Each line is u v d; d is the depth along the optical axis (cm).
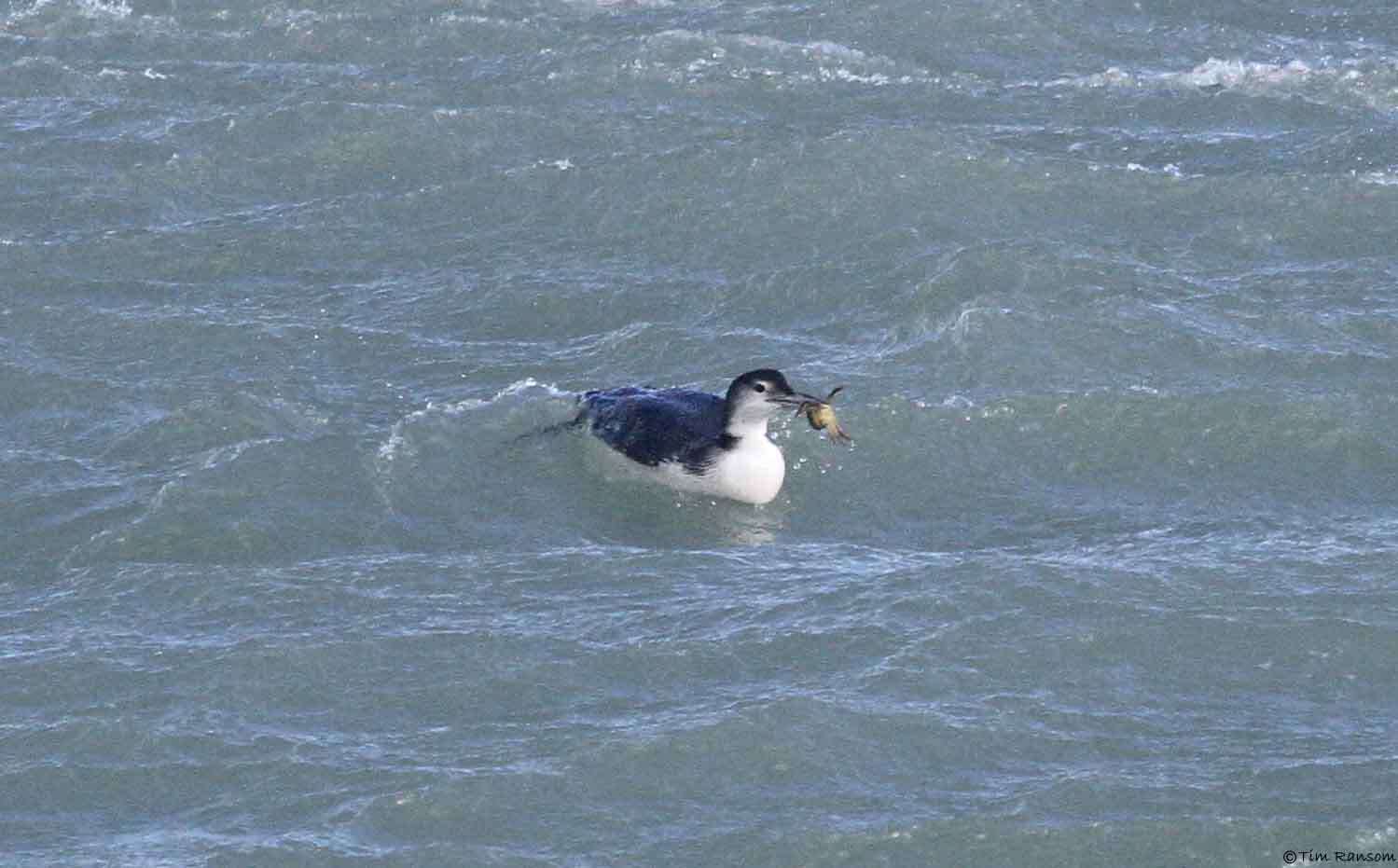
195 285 2120
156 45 2756
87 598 1523
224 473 1700
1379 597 1496
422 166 2406
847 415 1819
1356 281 2106
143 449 1770
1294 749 1315
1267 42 2803
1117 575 1530
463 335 2023
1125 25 2828
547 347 1997
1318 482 1733
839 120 2523
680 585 1548
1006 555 1582
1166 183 2306
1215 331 1969
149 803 1270
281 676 1401
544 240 2239
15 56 2719
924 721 1338
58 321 2009
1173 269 2128
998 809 1249
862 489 1738
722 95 2594
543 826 1241
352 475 1720
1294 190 2280
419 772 1290
